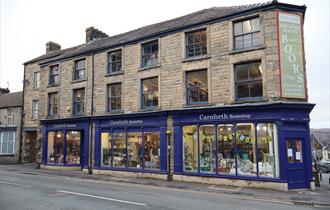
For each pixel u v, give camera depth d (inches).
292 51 539.2
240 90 569.6
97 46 836.6
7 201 374.6
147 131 674.2
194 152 605.0
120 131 721.6
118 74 746.8
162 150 636.1
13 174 721.0
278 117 511.2
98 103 775.7
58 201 375.9
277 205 381.7
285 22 544.1
